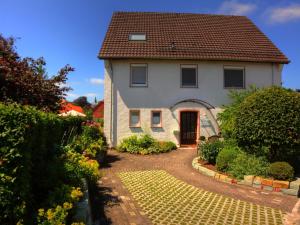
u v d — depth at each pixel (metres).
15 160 4.00
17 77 10.31
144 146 17.25
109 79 18.70
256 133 10.45
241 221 6.78
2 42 10.98
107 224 6.20
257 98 10.78
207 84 19.34
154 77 18.97
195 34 21.38
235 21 23.52
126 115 18.70
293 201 8.57
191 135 19.38
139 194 8.48
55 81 11.60
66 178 6.30
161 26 21.83
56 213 4.54
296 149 10.53
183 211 7.28
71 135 12.01
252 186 9.92
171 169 12.44
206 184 10.05
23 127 4.06
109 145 18.50
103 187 9.08
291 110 10.26
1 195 3.82
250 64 19.81
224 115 15.87
